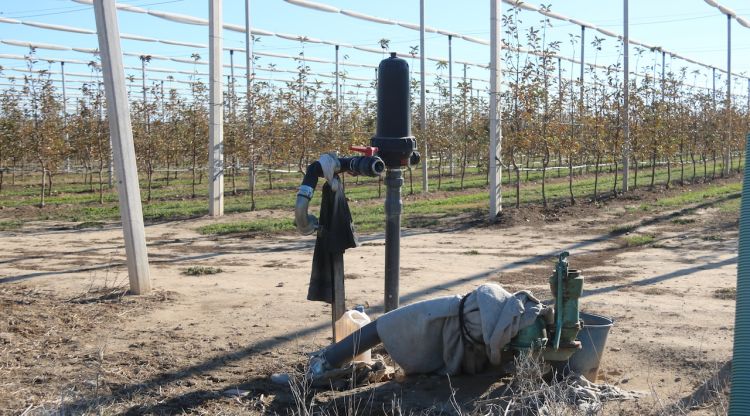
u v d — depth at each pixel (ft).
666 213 55.62
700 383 17.17
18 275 33.78
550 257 37.52
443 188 83.97
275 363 19.56
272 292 29.32
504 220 52.34
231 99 79.41
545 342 16.05
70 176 120.37
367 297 27.86
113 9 27.99
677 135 80.89
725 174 99.45
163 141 82.48
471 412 15.37
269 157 68.44
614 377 17.97
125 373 18.71
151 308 26.25
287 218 57.93
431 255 39.19
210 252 42.19
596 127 66.80
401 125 18.54
